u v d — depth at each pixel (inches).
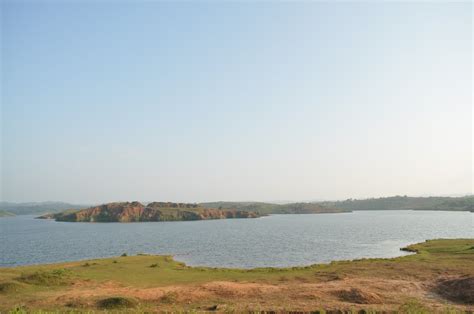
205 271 2017.7
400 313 1037.8
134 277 1775.3
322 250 3383.4
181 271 2009.1
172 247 3873.0
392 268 1863.9
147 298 1280.8
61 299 1240.8
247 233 5625.0
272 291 1359.5
